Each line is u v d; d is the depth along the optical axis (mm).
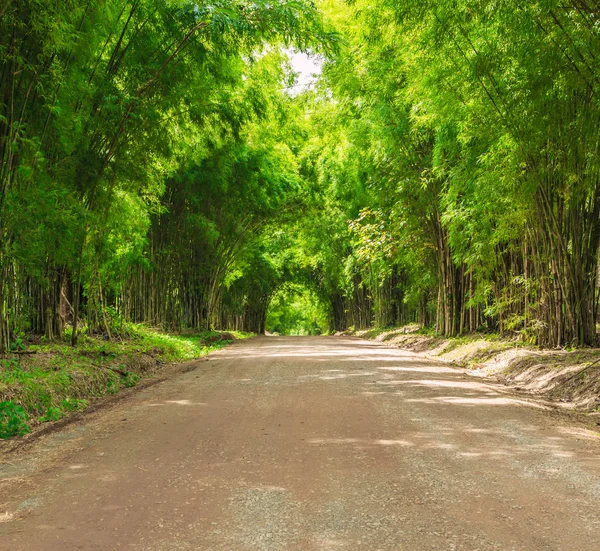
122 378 9500
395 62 14094
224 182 18062
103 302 13805
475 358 12031
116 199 11938
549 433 5336
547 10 6746
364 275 28797
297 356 14383
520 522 3133
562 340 10289
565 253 9945
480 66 8508
